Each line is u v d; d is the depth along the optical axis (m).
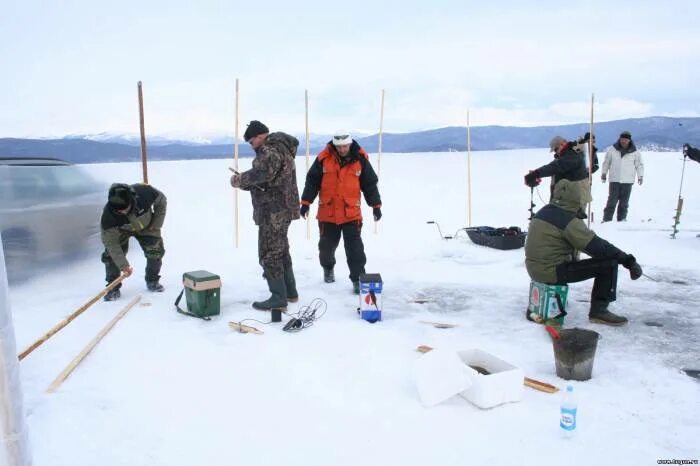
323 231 5.86
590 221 8.84
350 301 5.40
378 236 8.73
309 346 4.17
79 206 6.82
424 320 4.82
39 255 6.25
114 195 4.93
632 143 9.76
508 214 11.42
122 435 2.96
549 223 4.55
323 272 6.50
